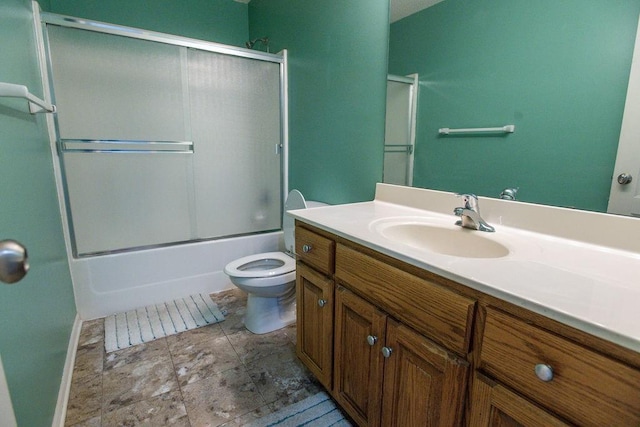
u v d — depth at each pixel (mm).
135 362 1688
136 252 2199
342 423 1338
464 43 1317
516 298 662
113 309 2162
